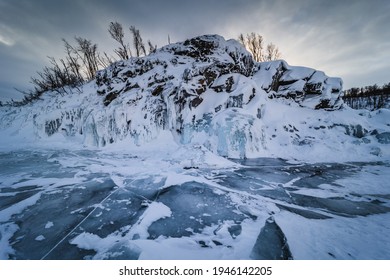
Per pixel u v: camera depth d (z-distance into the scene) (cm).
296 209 462
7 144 1499
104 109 1448
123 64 1814
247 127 1036
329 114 1290
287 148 1084
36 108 2164
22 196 545
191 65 1526
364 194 549
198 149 948
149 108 1437
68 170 792
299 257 291
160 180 668
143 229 381
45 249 325
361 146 1052
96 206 485
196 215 437
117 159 987
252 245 322
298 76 1502
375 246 315
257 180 668
